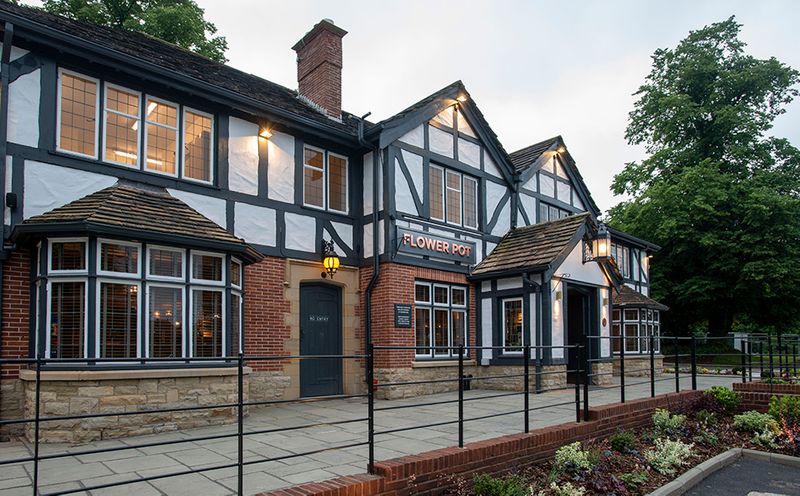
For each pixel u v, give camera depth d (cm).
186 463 539
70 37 764
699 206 2216
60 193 767
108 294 707
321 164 1128
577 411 738
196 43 1781
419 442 629
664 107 2506
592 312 1340
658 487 590
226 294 822
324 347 1091
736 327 2941
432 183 1243
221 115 964
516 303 1228
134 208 765
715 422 877
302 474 495
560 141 1627
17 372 700
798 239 2205
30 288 726
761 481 645
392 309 1090
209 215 928
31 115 750
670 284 2466
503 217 1411
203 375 768
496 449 586
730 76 2373
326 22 1310
